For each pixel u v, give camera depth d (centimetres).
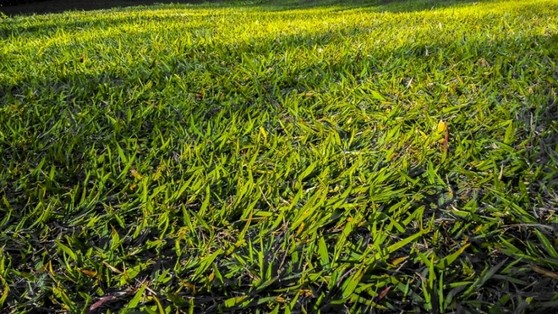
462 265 98
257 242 110
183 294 97
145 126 175
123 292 98
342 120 171
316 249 106
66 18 559
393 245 100
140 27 419
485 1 622
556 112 160
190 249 109
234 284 98
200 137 162
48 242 114
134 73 229
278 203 123
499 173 129
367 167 138
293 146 153
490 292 93
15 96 204
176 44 298
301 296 94
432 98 185
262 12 640
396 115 170
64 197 130
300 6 852
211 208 122
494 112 167
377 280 95
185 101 192
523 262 98
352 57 246
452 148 146
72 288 100
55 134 165
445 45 262
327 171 132
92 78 225
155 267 104
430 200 121
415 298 91
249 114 178
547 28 308
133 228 118
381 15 480
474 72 211
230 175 136
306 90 202
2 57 284
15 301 96
